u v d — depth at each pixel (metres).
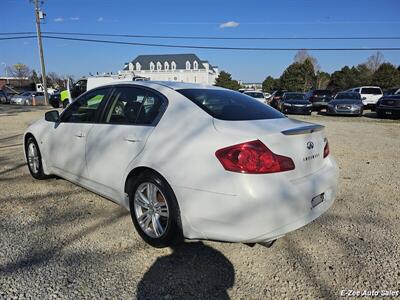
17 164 6.05
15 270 2.79
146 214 3.22
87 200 4.34
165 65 95.25
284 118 3.39
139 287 2.63
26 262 2.91
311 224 3.79
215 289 2.64
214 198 2.64
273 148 2.65
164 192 2.95
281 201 2.59
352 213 4.11
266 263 3.00
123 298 2.50
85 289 2.58
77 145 3.98
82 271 2.81
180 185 2.81
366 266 2.97
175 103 3.20
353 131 11.77
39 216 3.84
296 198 2.67
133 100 3.55
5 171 5.57
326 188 3.05
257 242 2.70
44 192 4.60
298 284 2.72
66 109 4.38
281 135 2.74
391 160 7.04
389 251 3.22
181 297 2.54
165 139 3.01
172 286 2.66
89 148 3.78
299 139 2.86
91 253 3.09
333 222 3.84
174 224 2.93
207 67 95.62
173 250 3.17
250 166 2.56
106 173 3.57
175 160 2.86
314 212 2.91
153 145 3.07
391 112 16.55
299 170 2.82
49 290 2.55
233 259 3.05
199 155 2.74
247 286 2.69
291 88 69.19
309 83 69.12
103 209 4.07
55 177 5.22
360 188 5.08
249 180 2.54
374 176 5.76
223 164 2.62
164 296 2.54
